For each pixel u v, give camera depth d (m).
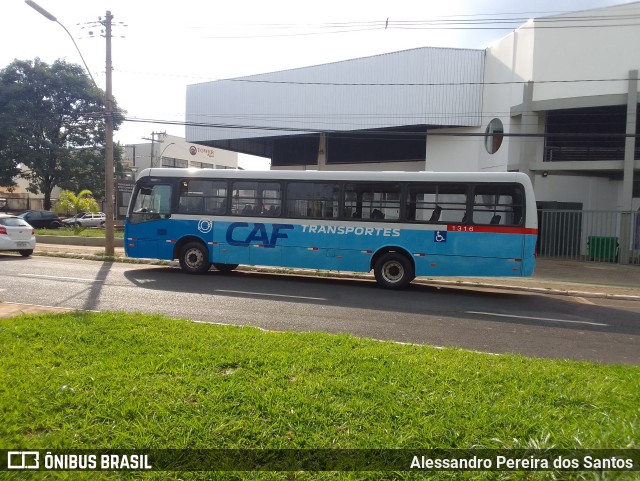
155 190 13.95
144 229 14.01
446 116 24.64
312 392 4.06
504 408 3.82
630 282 15.53
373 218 12.34
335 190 12.65
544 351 6.63
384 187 12.30
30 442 3.20
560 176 22.44
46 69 36.50
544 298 12.35
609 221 22.27
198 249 13.75
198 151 65.00
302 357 5.06
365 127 26.19
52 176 38.16
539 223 21.80
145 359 4.82
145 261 16.84
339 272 15.38
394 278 12.34
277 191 13.05
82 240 23.77
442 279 14.96
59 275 12.77
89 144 39.31
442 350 5.74
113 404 3.73
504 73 23.19
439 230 11.91
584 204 22.86
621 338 7.74
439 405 3.86
